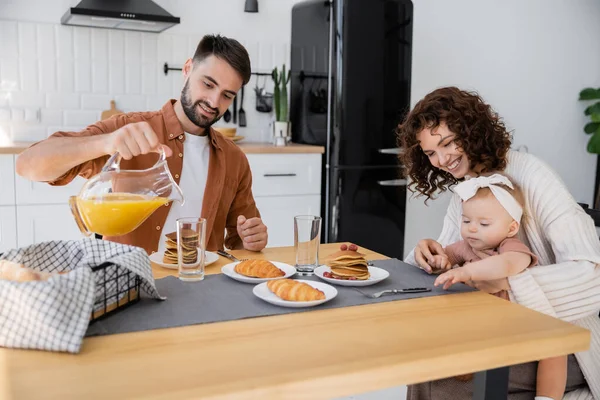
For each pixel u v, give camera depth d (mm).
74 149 1481
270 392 793
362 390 859
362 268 1339
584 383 1492
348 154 3602
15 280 942
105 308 1041
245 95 4020
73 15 3174
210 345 936
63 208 3131
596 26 5098
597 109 4895
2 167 2984
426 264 1462
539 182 1525
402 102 3725
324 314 1109
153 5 3357
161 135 1898
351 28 3525
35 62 3479
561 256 1457
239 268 1321
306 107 3852
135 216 1282
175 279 1307
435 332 1021
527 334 1021
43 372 824
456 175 1628
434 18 4395
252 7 3896
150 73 3750
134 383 790
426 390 1550
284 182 3561
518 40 4766
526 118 4926
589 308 1367
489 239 1449
